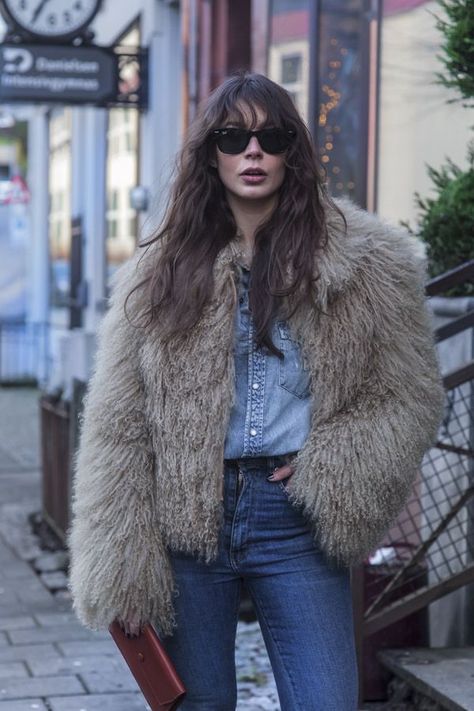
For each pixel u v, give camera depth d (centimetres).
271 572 319
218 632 328
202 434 313
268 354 316
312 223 318
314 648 314
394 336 315
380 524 317
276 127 321
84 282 1812
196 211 325
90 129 1761
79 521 329
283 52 1021
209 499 314
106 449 322
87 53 1309
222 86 330
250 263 322
